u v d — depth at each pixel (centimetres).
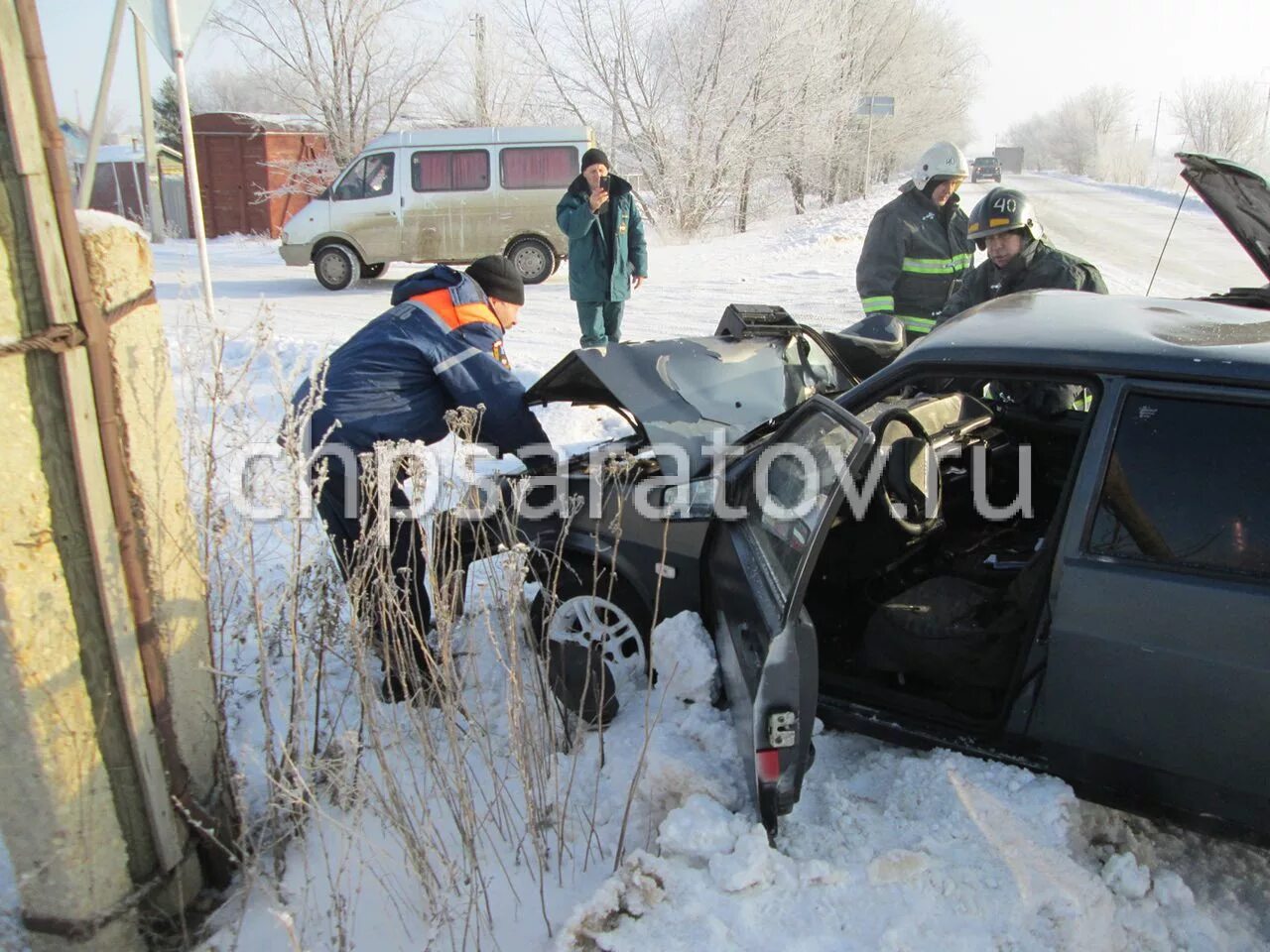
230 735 332
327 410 351
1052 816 261
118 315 227
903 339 470
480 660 373
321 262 1501
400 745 293
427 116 2805
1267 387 247
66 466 219
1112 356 267
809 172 2973
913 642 308
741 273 1608
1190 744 252
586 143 1501
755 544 299
